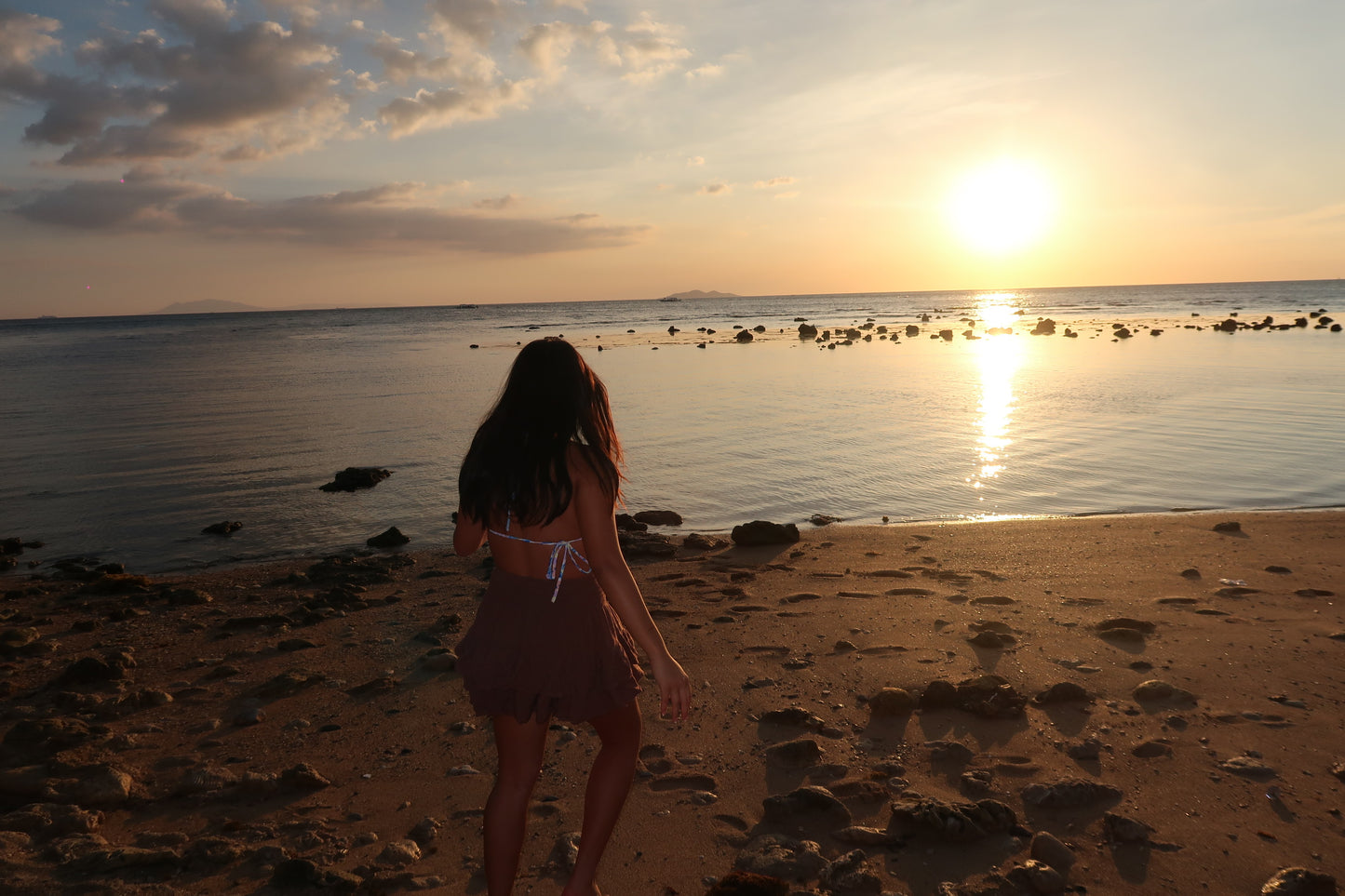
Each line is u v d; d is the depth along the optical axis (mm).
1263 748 3590
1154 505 9062
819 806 3195
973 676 4465
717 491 10516
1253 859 2834
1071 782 3285
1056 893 2680
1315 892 2619
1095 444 12492
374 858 3033
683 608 5984
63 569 8305
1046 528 8141
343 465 13219
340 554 8711
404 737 4109
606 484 2287
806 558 7395
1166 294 148250
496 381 25734
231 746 4043
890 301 174375
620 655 2387
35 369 36406
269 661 5328
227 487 11984
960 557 7184
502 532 2328
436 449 14367
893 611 5719
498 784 2416
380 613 6348
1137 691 4168
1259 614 5332
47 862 2947
